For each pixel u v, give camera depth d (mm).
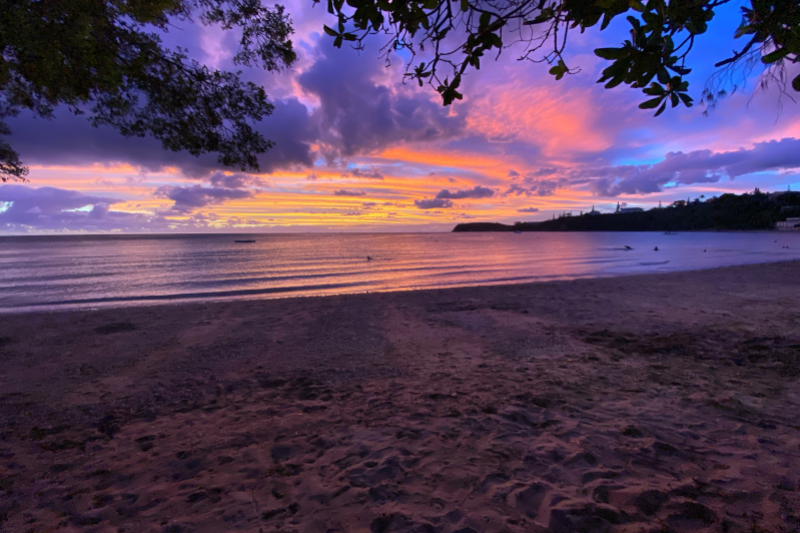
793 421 3367
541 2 1270
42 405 4488
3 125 4707
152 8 3439
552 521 2176
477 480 2656
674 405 3916
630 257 34250
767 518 2098
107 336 7984
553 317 9078
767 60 1354
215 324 9047
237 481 2789
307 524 2252
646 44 1178
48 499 2619
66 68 3117
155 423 3953
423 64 1478
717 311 9062
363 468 2891
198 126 4289
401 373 5473
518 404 4082
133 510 2469
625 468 2738
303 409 4234
